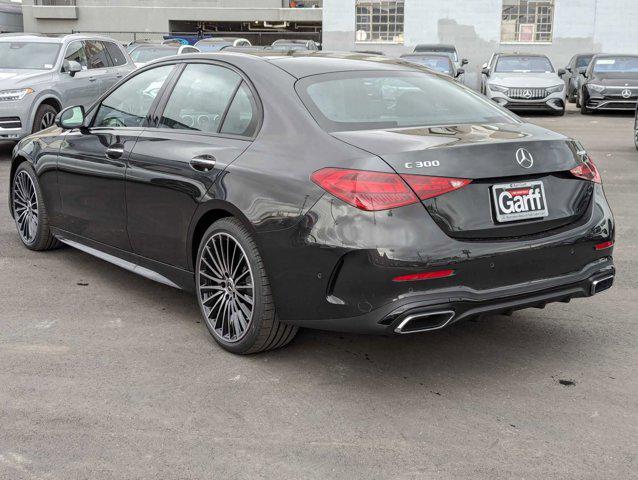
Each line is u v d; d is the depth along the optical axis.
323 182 3.32
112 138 4.70
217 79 4.20
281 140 3.64
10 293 4.89
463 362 3.83
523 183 3.46
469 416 3.24
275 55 4.25
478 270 3.31
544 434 3.08
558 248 3.51
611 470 2.80
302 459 2.89
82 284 5.11
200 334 4.21
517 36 30.69
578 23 30.20
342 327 3.37
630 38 30.14
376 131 3.54
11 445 2.97
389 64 4.36
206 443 3.00
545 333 4.24
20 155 5.77
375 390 3.50
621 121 17.67
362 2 30.89
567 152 3.63
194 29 38.59
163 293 4.94
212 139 4.01
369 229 3.18
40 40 12.16
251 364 3.79
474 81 29.84
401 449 2.96
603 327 4.33
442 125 3.70
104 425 3.14
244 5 37.34
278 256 3.48
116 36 37.50
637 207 7.69
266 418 3.22
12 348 3.97
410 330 3.27
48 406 3.31
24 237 5.97
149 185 4.29
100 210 4.82
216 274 3.96
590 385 3.55
